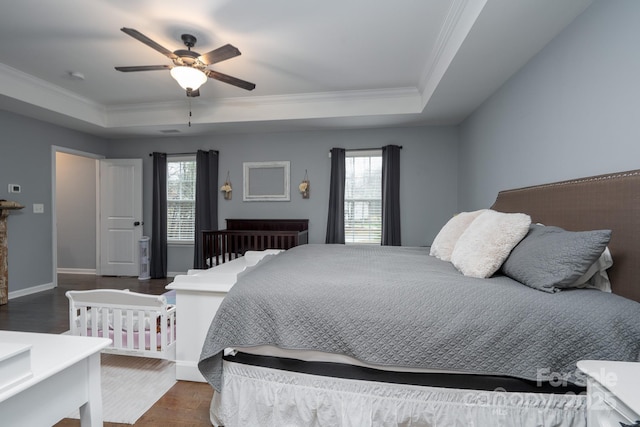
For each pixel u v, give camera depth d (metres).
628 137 1.55
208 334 1.44
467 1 2.10
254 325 1.40
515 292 1.26
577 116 1.93
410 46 2.81
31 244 4.18
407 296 1.31
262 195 5.04
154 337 2.10
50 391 0.81
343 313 1.33
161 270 5.11
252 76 3.47
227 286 1.89
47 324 3.05
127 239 5.22
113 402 1.78
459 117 4.13
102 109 4.47
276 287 1.45
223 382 1.48
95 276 5.23
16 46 2.81
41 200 4.29
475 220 1.94
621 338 1.06
